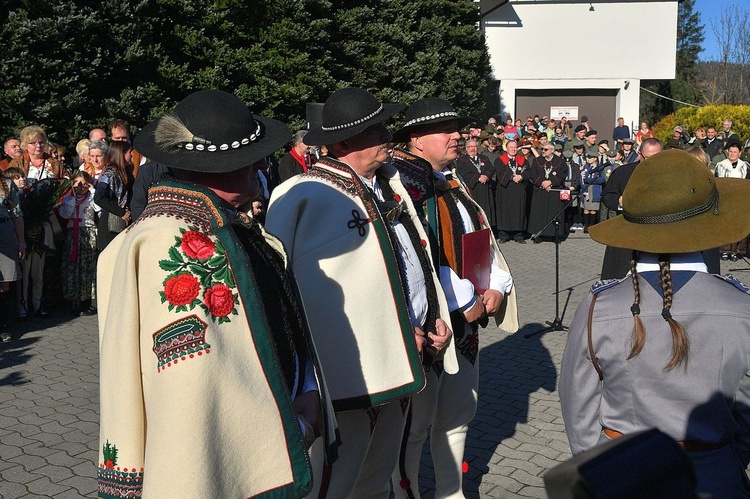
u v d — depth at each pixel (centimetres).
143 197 638
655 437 100
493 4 2147
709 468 215
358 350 295
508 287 397
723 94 3884
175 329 187
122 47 1109
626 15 2450
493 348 690
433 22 1836
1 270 707
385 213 316
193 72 1269
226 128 205
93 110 1105
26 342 718
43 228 790
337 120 308
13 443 479
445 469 374
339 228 300
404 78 1723
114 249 213
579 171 1457
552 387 583
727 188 230
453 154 371
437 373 354
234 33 1348
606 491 91
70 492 412
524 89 2544
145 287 191
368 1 1675
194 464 181
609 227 232
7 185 722
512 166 1377
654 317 220
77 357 671
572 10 2461
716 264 480
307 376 227
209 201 201
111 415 191
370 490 327
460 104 1964
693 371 215
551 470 95
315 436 229
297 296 224
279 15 1399
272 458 194
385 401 296
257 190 221
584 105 2567
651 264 228
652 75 2470
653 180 222
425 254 330
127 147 768
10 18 993
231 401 189
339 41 1605
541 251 1291
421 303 320
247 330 194
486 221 399
